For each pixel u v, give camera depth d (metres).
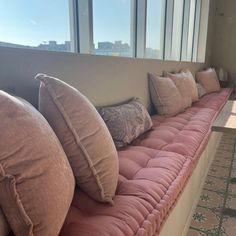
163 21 3.19
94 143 0.86
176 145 1.45
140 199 0.89
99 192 0.85
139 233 0.74
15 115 0.61
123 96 1.85
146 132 1.68
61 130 0.82
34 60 1.03
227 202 1.66
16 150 0.56
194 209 1.56
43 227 0.58
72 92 0.87
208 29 4.47
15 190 0.55
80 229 0.71
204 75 3.88
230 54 4.81
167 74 2.62
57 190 0.62
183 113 2.37
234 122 1.61
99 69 1.51
